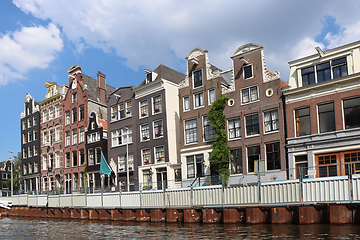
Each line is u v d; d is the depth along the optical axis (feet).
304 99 91.30
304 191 63.31
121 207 95.20
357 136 81.05
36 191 138.41
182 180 106.01
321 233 53.16
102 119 166.50
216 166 108.47
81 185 159.33
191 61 118.93
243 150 102.78
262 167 96.48
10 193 156.76
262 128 99.45
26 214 140.77
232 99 107.14
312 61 90.68
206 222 75.72
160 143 125.49
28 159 198.80
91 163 153.69
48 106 187.93
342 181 59.52
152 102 130.31
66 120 174.70
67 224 95.66
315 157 87.86
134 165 132.87
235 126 106.11
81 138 163.32
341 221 59.67
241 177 78.23
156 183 90.07
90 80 175.83
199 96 116.47
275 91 97.86
